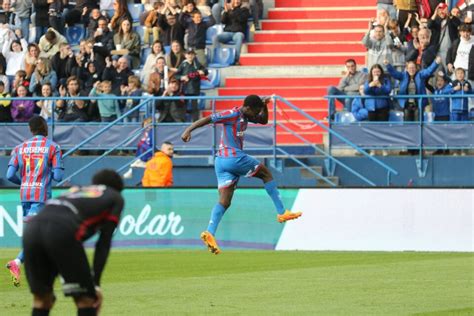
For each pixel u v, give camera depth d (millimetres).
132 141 54250
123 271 37469
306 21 64250
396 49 56969
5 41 61719
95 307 20281
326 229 45656
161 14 61406
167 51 61125
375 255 42938
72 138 54938
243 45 62938
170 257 42688
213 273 36688
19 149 35219
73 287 19812
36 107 56469
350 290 31891
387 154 54688
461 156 53531
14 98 54750
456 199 44594
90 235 20406
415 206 44875
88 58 58375
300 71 61062
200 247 46812
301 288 32438
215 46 62375
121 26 61188
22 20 64250
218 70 61031
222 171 36938
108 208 20172
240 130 36781
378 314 27234
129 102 55500
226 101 58531
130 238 47312
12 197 47406
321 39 63438
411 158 53750
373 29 57781
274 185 37219
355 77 55656
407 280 34156
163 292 31734
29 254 19938
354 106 54031
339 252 44469
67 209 19906
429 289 31953
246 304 29156
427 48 55875
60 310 28078
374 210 45250
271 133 53625
